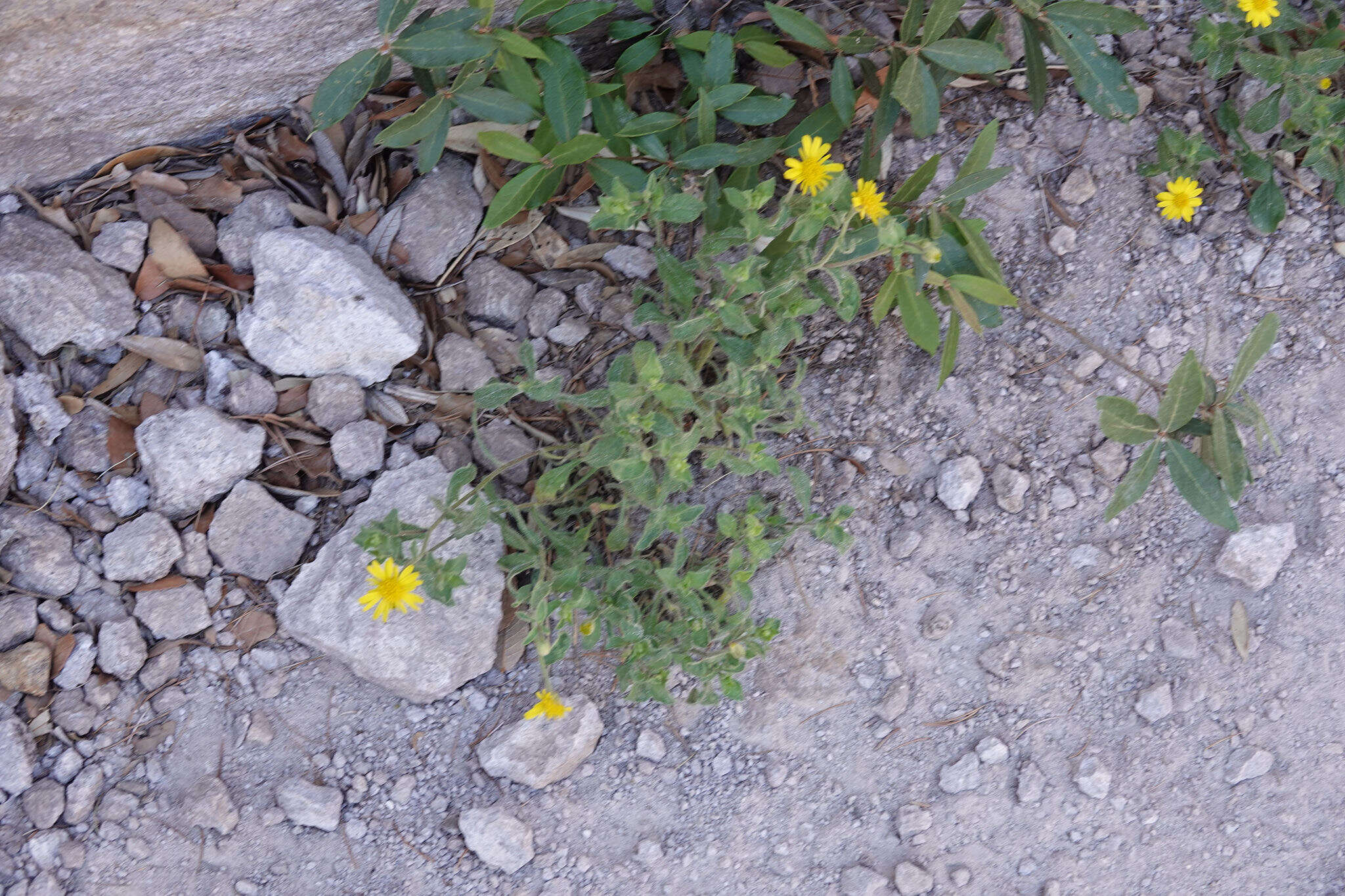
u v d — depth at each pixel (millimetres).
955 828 1494
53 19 1376
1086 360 1488
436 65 1392
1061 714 1497
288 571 1462
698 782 1484
